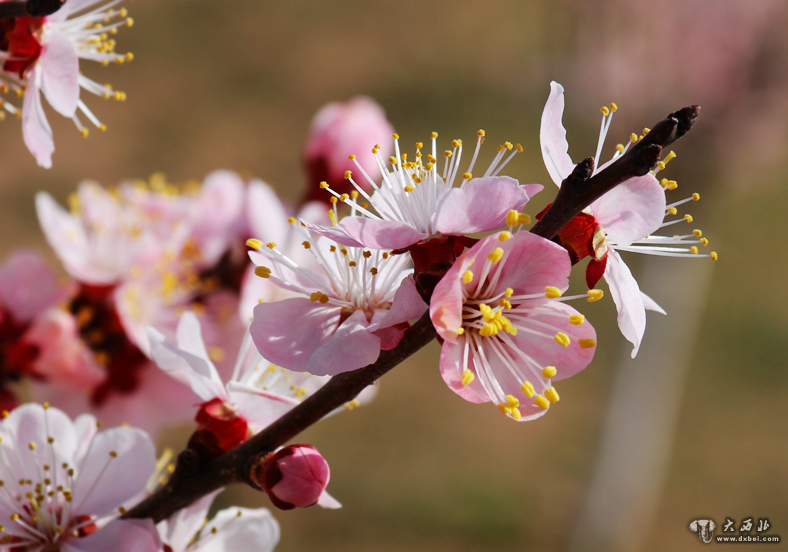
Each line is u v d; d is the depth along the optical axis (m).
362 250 1.33
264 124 10.63
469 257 1.07
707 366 7.91
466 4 13.99
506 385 1.22
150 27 12.19
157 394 2.35
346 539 5.94
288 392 1.57
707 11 4.23
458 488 6.48
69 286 2.26
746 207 10.00
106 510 1.46
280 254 1.31
